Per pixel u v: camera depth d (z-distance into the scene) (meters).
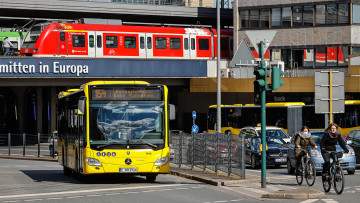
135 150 21.30
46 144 49.25
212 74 59.31
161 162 21.52
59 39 52.44
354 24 60.78
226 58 62.06
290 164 27.58
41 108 73.25
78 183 22.92
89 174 21.39
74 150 23.98
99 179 24.95
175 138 31.81
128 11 74.44
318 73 25.20
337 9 61.19
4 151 51.69
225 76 60.72
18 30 66.38
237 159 22.97
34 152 49.72
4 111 79.75
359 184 21.72
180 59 57.44
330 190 19.64
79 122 22.52
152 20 81.12
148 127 21.58
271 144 32.31
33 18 75.00
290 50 63.34
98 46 53.97
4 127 79.75
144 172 21.36
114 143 21.25
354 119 45.50
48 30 52.28
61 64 51.81
